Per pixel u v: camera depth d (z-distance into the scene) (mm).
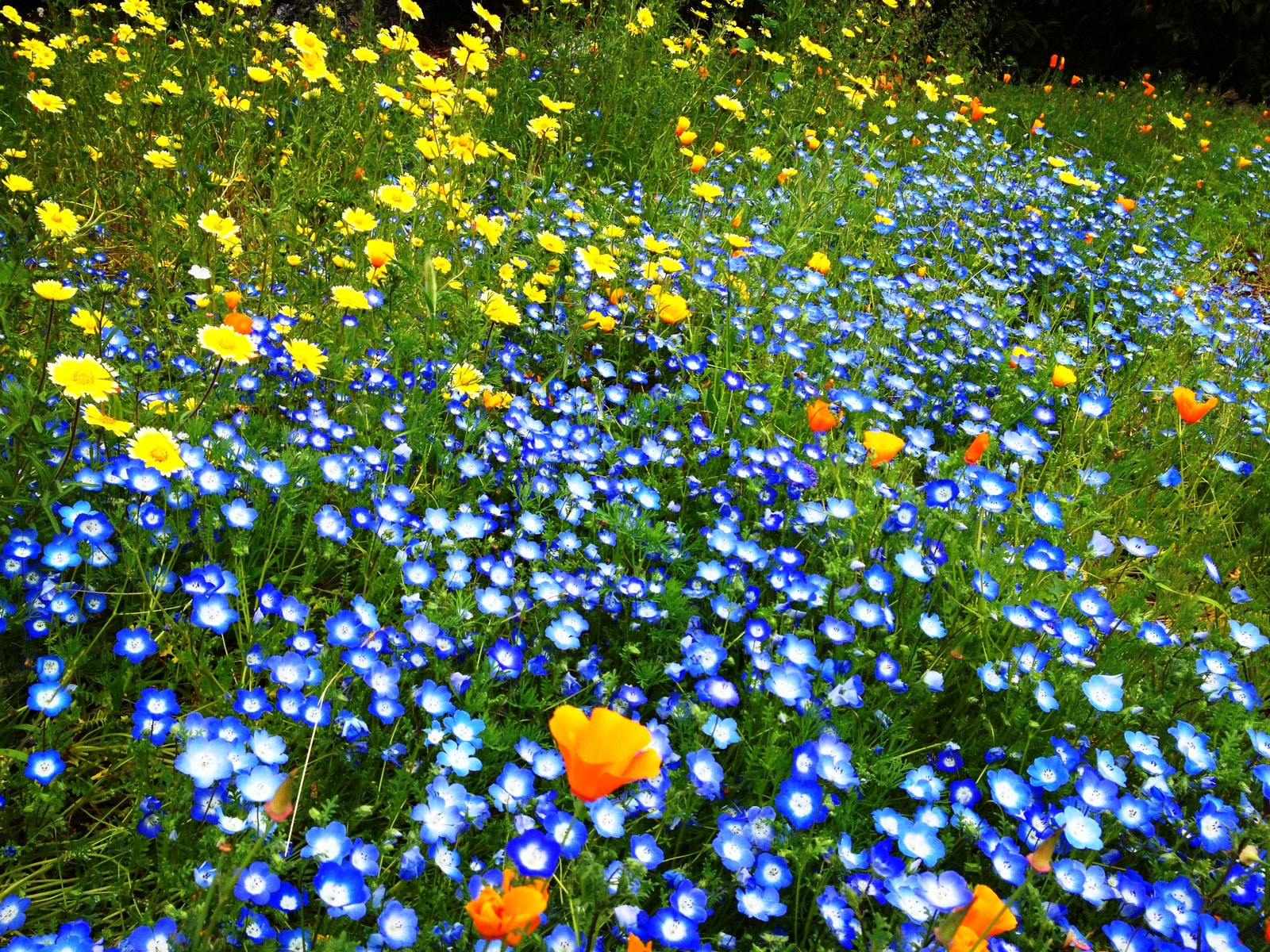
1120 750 802
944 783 756
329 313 1153
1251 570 1125
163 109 1453
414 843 604
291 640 732
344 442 984
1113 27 3914
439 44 2740
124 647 695
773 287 1422
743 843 633
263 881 571
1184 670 822
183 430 866
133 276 1170
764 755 693
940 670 843
